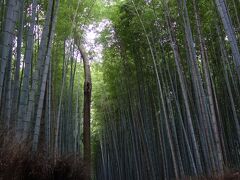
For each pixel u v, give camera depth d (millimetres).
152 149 10945
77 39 9625
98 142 22484
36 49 7945
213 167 6742
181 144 9578
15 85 5176
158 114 11195
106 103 16172
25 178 3896
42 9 7598
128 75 11703
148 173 11039
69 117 10352
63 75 8367
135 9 9664
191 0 8367
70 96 10281
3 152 3180
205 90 8547
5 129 3469
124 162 14531
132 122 12539
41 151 5090
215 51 9219
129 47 11156
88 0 9094
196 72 7348
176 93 9008
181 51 9523
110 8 10031
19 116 4508
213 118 6902
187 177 7754
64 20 8266
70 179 5965
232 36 5453
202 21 8688
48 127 7227
